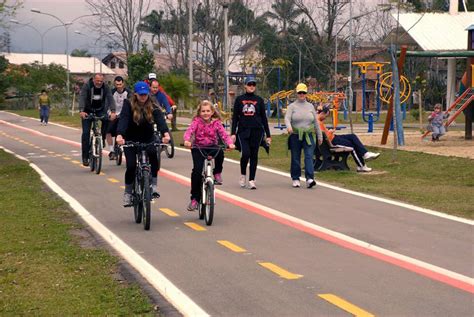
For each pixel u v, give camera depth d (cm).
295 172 1738
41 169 2084
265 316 757
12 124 4822
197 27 8169
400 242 1122
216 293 842
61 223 1262
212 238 1152
